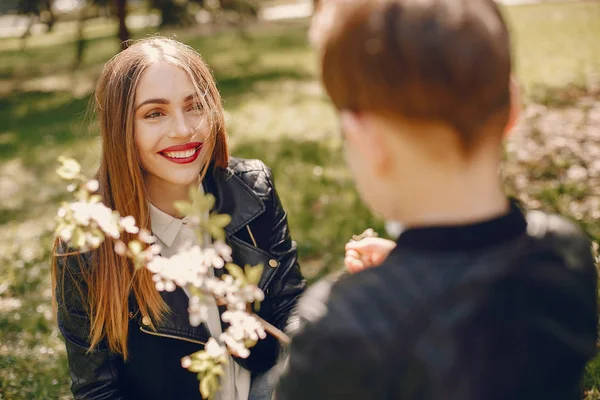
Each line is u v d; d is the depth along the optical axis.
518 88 1.01
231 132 8.09
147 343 2.10
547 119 7.34
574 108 7.88
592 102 8.14
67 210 1.21
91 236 1.22
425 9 0.87
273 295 2.25
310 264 4.43
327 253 4.52
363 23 0.89
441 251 0.91
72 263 2.03
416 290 0.89
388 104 0.88
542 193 5.10
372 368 0.87
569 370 0.96
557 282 0.94
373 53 0.88
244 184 2.18
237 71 12.88
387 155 0.92
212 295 1.28
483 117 0.88
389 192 0.95
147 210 2.01
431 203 0.92
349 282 0.94
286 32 18.41
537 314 0.92
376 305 0.89
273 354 2.23
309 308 0.94
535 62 11.33
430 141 0.89
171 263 1.19
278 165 6.53
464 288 0.88
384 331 0.87
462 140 0.88
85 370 2.13
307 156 6.82
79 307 2.08
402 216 0.95
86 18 11.88
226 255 1.17
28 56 18.19
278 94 10.48
